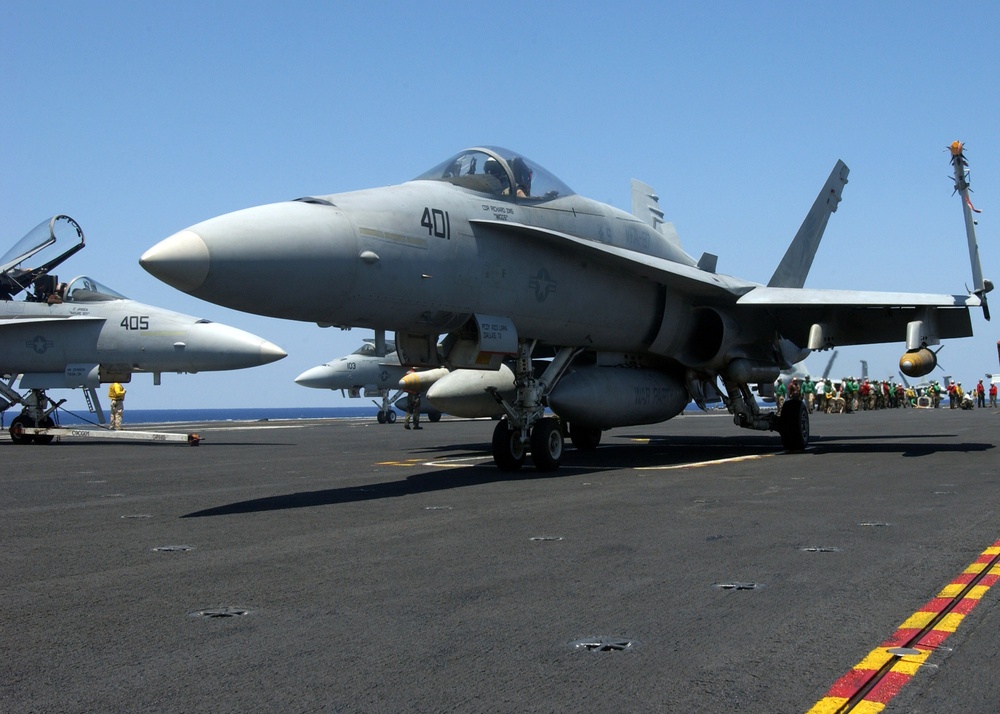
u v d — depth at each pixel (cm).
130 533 702
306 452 1703
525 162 1313
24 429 2070
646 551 613
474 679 350
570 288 1305
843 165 2120
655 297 1489
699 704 323
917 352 1463
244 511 829
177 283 881
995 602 462
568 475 1176
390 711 317
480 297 1169
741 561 575
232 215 933
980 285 1452
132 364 2041
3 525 748
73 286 2112
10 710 318
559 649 388
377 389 3731
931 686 341
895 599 471
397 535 686
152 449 1841
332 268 973
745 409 1620
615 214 1441
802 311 1602
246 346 2030
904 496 914
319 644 396
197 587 507
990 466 1255
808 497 912
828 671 358
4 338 2039
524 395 1267
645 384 1533
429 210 1113
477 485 1050
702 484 1048
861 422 3039
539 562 577
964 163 1466
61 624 429
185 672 359
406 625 427
